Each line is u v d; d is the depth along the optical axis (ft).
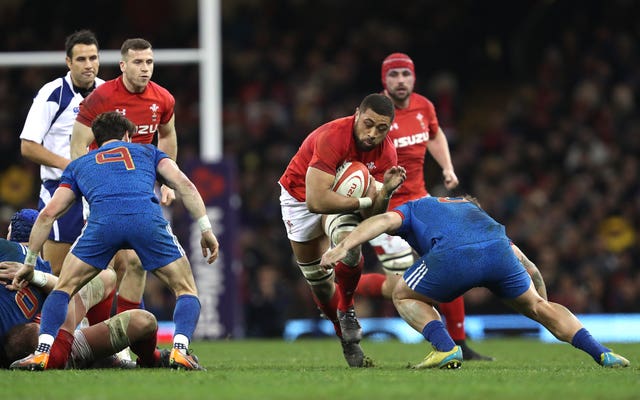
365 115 76.74
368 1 272.10
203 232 74.74
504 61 270.46
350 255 79.36
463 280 73.10
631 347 114.11
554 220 203.31
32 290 75.72
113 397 54.90
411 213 75.61
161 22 257.34
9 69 248.73
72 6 254.47
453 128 252.62
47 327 71.15
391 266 107.04
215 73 161.89
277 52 259.39
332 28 266.77
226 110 246.06
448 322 97.30
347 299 83.05
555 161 228.02
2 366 76.43
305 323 173.47
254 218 217.56
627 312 183.83
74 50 93.56
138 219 71.67
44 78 247.91
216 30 161.68
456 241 73.10
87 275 72.13
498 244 73.36
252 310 178.70
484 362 91.20
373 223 74.23
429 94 254.27
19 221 82.58
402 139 106.83
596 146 227.20
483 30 269.64
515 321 165.78
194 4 262.67
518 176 223.30
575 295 180.24
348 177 78.74
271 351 112.06
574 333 74.90
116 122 75.97
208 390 58.29
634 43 249.96
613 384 62.08
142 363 78.64
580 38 255.70
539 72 255.91
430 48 268.82
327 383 62.75
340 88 250.98
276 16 269.23
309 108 244.22
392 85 106.73
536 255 195.31
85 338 75.31
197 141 237.86
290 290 180.96
